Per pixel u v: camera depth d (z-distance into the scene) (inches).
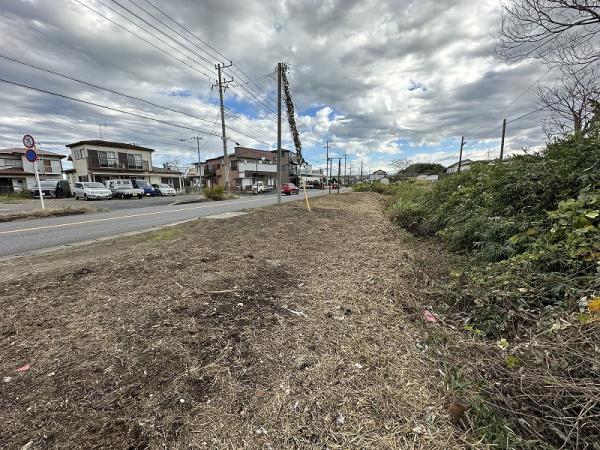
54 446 45.4
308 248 179.5
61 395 55.9
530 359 60.0
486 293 89.4
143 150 1332.4
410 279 120.0
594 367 52.0
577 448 42.9
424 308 94.2
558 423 46.6
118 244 197.0
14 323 83.0
